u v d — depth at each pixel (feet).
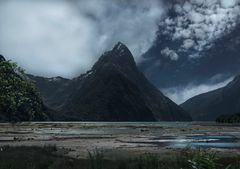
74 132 357.20
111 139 234.38
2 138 233.76
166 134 319.47
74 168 65.51
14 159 74.84
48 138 239.50
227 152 133.39
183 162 58.29
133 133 338.54
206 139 242.37
